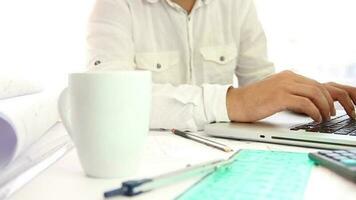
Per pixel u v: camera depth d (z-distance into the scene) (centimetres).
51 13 129
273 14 139
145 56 101
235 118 63
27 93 64
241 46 118
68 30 128
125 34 97
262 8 139
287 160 40
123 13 98
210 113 63
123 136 35
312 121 65
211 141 53
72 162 42
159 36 103
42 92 68
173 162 41
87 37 98
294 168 37
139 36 101
